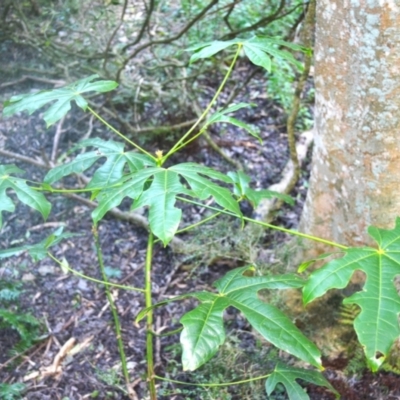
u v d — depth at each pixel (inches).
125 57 133.0
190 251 99.7
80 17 141.0
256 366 82.4
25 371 88.0
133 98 137.9
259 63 57.3
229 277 50.0
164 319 96.5
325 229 82.6
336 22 67.3
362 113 69.2
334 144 74.8
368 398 79.2
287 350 43.2
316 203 82.2
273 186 121.6
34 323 92.5
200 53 59.6
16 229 114.5
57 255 109.6
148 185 53.7
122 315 97.7
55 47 129.6
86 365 88.7
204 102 147.5
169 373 86.0
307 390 81.4
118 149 60.7
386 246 46.6
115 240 113.2
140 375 86.3
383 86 66.0
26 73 140.6
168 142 133.4
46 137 133.1
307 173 128.3
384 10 62.0
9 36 134.1
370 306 41.7
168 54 144.1
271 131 141.3
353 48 66.7
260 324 44.3
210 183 47.3
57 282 103.8
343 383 80.9
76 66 133.3
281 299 88.3
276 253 93.8
